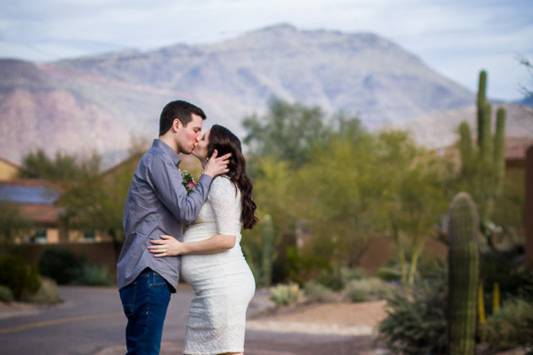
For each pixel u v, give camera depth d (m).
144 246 5.41
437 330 13.24
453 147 30.59
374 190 28.34
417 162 28.77
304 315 20.42
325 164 31.11
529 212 19.33
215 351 5.55
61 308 22.94
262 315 21.56
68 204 38.16
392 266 29.84
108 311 22.00
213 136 5.67
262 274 33.25
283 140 70.19
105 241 39.66
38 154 69.94
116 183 38.44
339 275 27.75
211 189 5.54
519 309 12.34
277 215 34.06
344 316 20.05
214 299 5.52
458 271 10.97
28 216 41.78
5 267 23.34
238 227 5.69
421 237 27.27
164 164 5.42
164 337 15.16
